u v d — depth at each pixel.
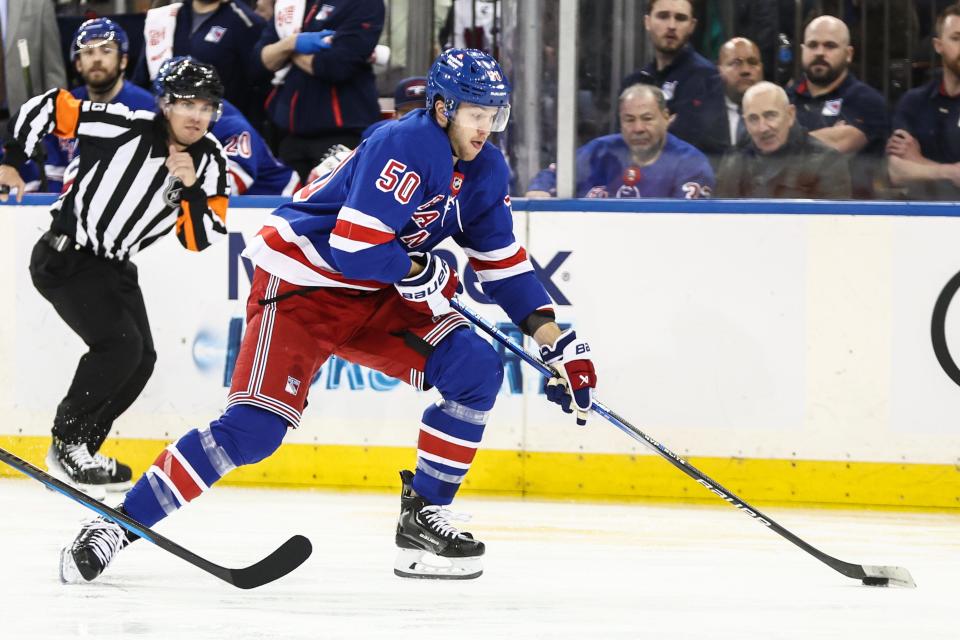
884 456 15.95
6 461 9.40
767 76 16.69
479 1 17.69
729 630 8.77
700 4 16.66
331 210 10.37
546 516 14.81
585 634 8.52
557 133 17.05
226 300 17.11
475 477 16.66
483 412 10.67
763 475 16.14
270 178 18.52
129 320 16.50
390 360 10.79
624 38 16.86
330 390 16.88
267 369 10.22
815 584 10.78
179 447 10.02
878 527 14.52
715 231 16.19
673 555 12.25
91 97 17.41
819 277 16.06
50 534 12.75
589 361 10.70
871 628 8.92
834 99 16.66
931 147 16.58
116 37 17.22
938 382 15.90
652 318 16.31
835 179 16.73
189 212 15.79
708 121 16.84
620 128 16.98
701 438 16.23
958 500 15.83
